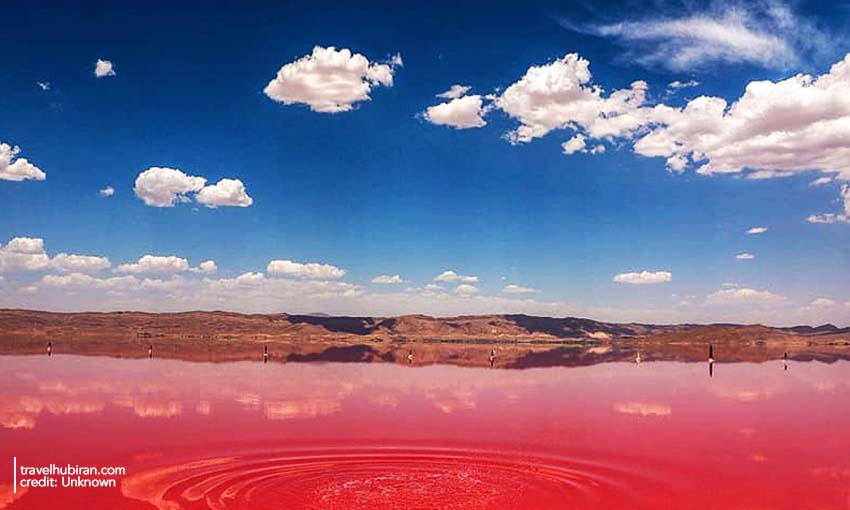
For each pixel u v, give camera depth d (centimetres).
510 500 2009
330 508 1906
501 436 2981
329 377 5725
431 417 3481
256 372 6081
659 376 6322
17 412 3422
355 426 3169
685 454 2655
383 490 2095
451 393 4622
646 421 3447
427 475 2284
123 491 2042
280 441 2797
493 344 17175
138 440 2775
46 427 3028
